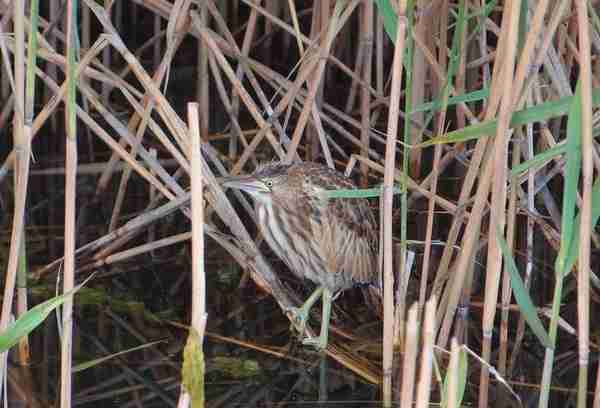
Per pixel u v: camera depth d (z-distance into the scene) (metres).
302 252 8.62
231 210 8.48
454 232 7.79
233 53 10.53
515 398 8.09
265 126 9.38
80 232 10.34
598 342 8.89
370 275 9.12
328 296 8.72
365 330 9.08
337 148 11.14
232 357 8.52
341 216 8.55
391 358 7.46
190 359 5.32
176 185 9.11
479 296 9.62
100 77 9.10
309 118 10.89
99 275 9.72
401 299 7.88
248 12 14.70
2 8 10.44
